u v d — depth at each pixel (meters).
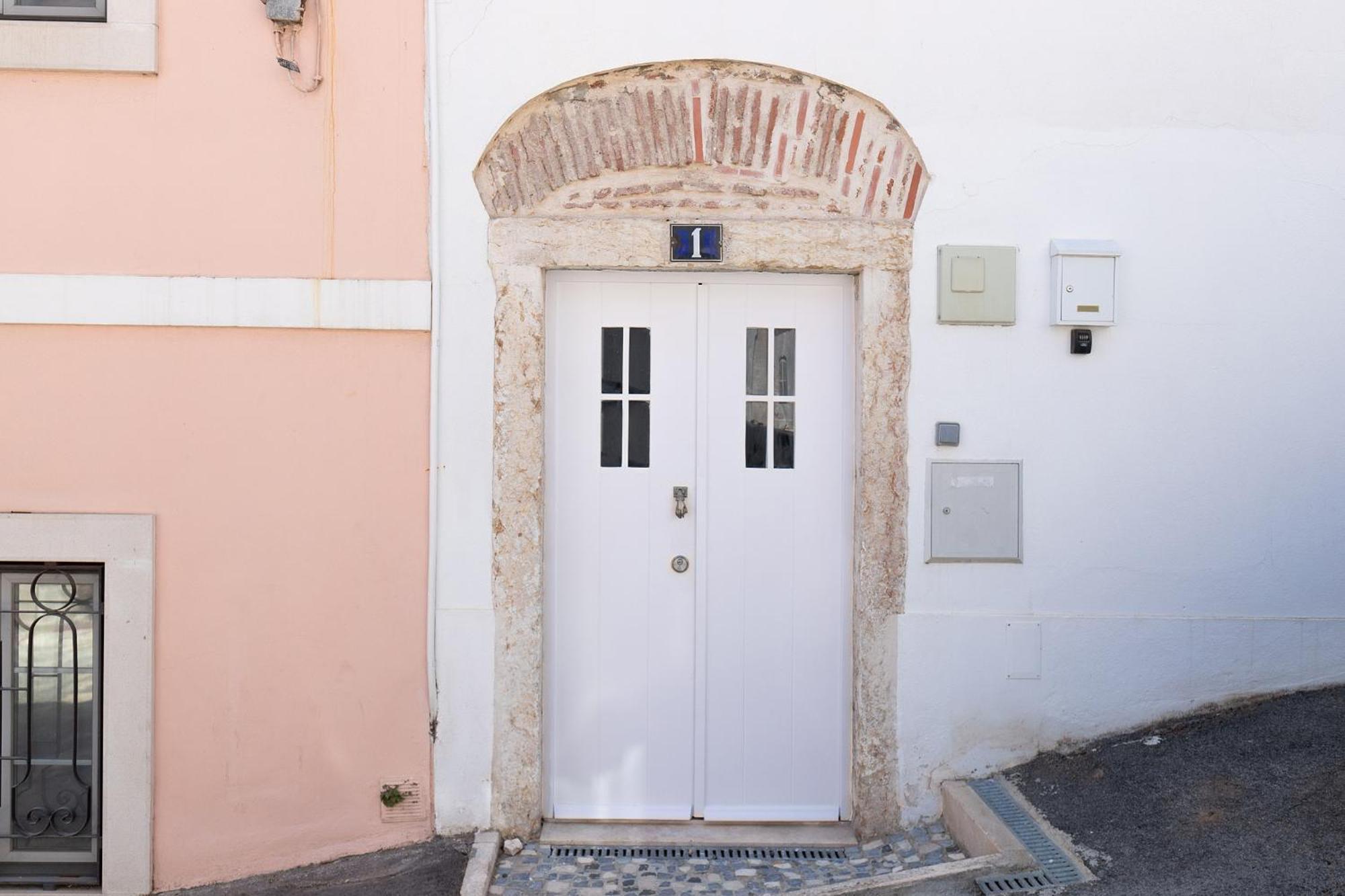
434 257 4.36
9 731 4.45
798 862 4.33
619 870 4.25
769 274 4.57
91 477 4.34
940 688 4.50
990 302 4.45
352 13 4.35
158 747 4.38
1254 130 4.52
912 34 4.43
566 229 4.40
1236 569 4.55
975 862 3.86
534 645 4.42
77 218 4.32
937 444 4.48
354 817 4.41
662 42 4.34
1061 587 4.52
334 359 4.37
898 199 4.48
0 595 4.43
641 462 4.58
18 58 4.25
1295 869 3.57
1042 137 4.48
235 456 4.36
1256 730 4.37
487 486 4.41
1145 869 3.75
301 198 4.36
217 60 4.33
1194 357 4.53
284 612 4.38
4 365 4.32
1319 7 4.51
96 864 4.45
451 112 4.36
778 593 4.61
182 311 4.32
